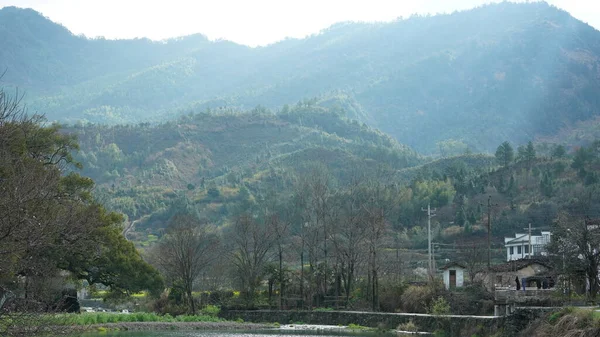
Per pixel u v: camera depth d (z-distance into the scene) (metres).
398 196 191.12
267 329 86.75
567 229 76.38
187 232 109.19
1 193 35.47
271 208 193.88
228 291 121.00
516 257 138.88
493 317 67.12
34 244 34.25
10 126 43.78
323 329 86.88
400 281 104.94
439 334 72.56
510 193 196.75
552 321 51.69
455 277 101.50
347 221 109.94
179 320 94.25
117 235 86.12
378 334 77.62
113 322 84.88
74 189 76.44
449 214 187.88
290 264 137.12
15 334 35.84
